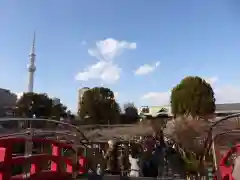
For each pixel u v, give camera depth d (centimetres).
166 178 940
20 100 7462
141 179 933
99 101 6544
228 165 743
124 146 1110
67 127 976
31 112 7112
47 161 976
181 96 4238
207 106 4125
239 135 748
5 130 701
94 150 1073
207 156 834
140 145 1145
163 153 1062
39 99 7494
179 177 966
